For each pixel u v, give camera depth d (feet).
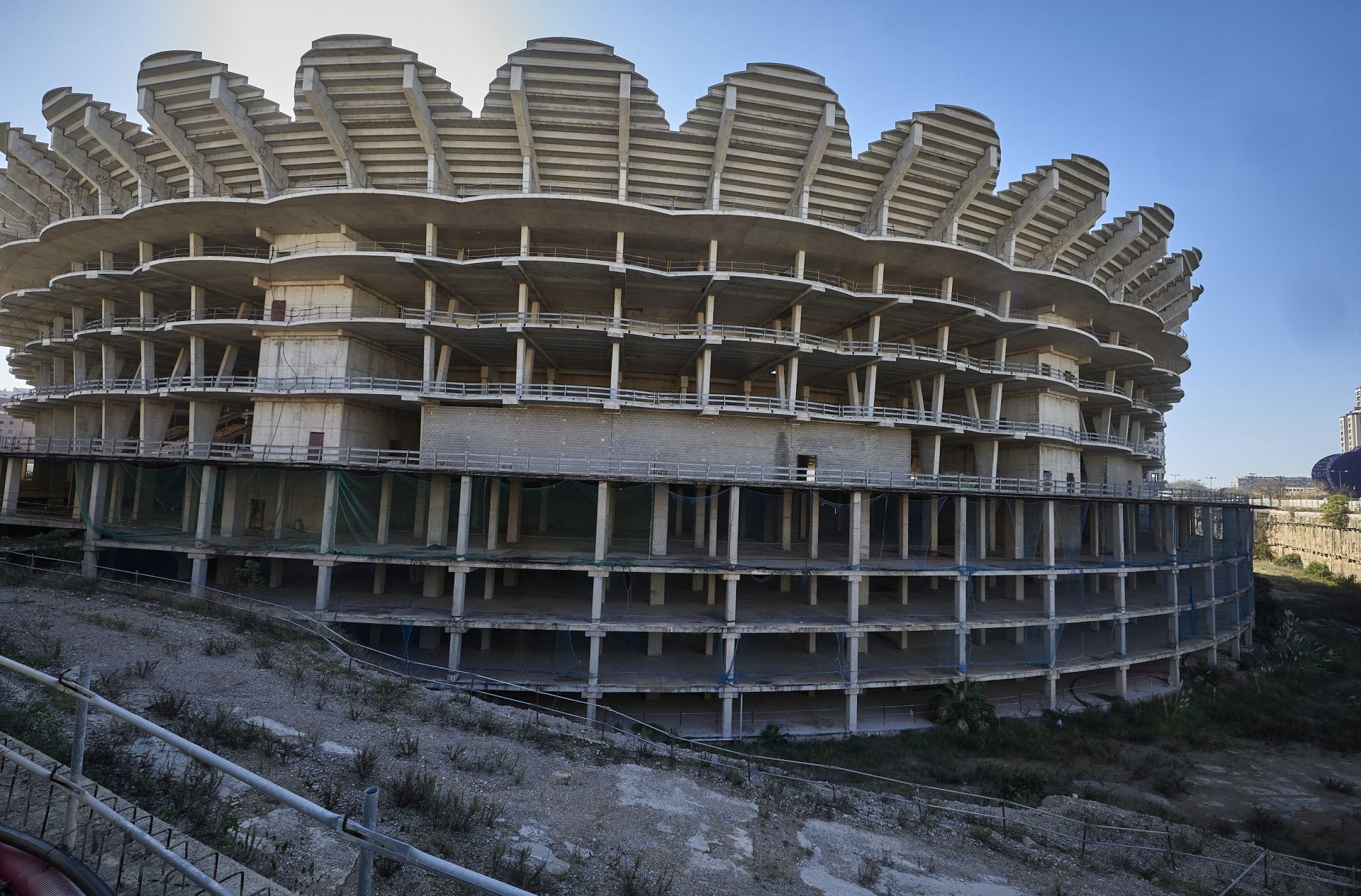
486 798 39.50
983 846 50.62
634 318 128.88
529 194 100.58
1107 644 123.34
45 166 130.31
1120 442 154.10
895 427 121.60
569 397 109.91
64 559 96.94
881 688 100.78
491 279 112.27
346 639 77.30
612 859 35.37
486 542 110.42
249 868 22.36
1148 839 61.00
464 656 97.19
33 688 42.19
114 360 142.82
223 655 60.08
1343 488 316.60
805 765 74.69
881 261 118.32
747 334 119.85
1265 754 92.12
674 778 50.03
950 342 141.59
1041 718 99.35
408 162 107.45
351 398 114.01
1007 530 134.72
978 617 105.29
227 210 107.96
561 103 100.32
